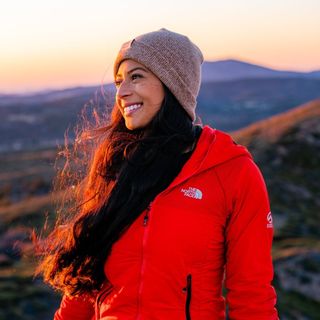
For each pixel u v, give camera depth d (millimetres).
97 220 1438
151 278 1381
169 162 1413
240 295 1408
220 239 1418
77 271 1489
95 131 1625
